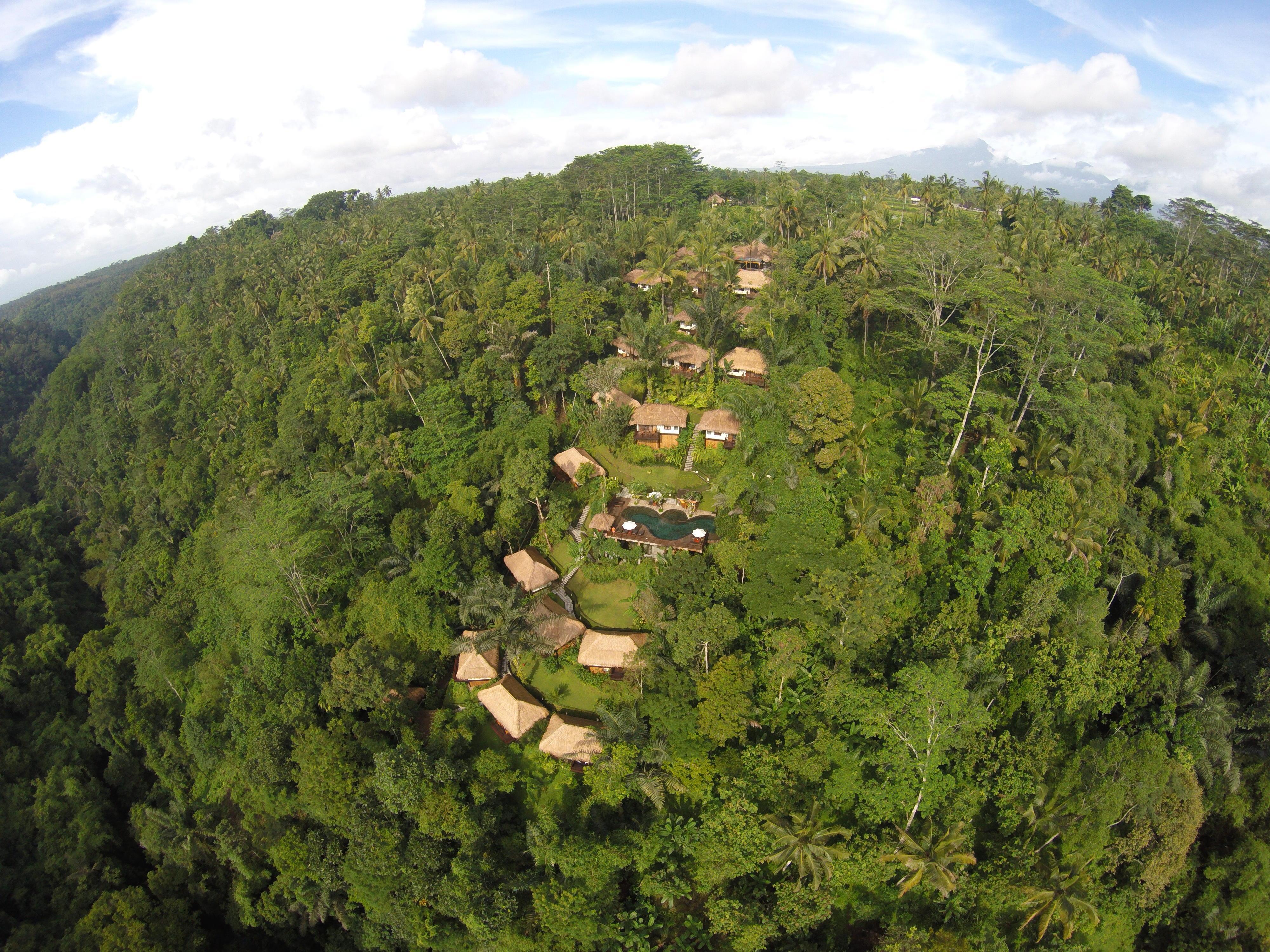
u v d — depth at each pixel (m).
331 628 52.47
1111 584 50.19
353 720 44.06
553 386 68.62
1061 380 58.91
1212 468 64.75
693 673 41.91
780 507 46.72
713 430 62.34
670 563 48.16
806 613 41.16
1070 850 37.31
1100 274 85.19
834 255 74.44
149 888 52.19
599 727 42.94
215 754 53.53
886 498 49.12
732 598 45.34
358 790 41.22
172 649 60.72
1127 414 65.62
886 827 37.62
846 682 40.00
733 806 36.56
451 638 49.25
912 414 57.94
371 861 39.00
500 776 40.91
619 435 64.38
